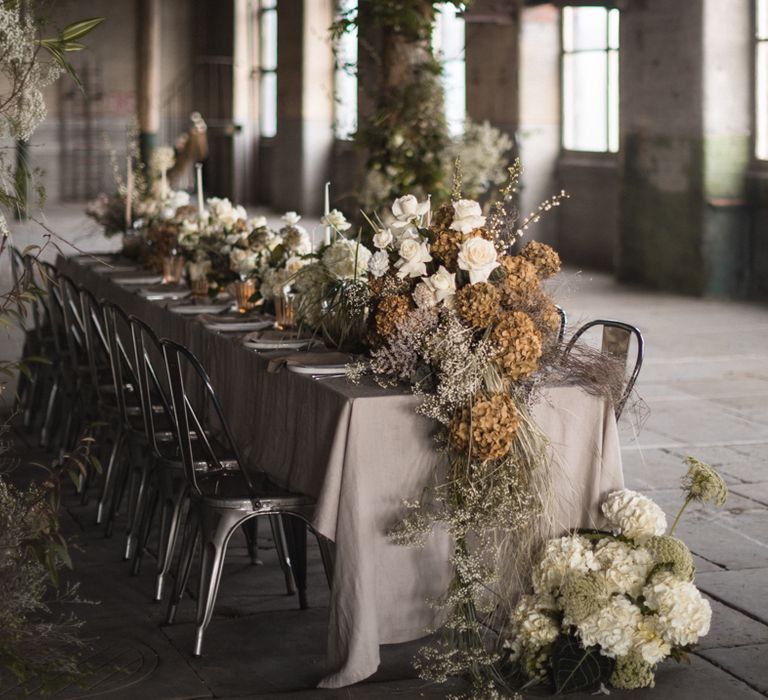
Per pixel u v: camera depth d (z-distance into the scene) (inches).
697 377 293.4
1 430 131.5
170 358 140.3
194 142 384.2
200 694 128.7
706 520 187.5
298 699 127.1
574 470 138.3
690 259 436.8
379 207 323.9
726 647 139.9
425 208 142.8
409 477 131.5
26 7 116.1
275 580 166.2
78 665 135.8
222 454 158.6
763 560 169.6
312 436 136.2
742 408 261.6
